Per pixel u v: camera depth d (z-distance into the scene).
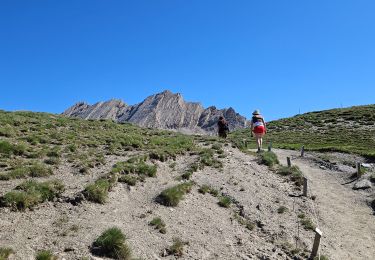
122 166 17.42
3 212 12.18
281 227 16.02
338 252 14.95
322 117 70.19
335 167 28.64
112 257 11.04
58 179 15.47
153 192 16.34
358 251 15.40
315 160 30.91
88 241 11.52
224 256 12.81
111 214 13.71
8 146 17.91
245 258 12.95
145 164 18.66
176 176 18.84
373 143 42.53
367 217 19.27
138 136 26.48
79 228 12.20
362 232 17.30
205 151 23.73
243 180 20.44
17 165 16.03
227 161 23.20
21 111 32.84
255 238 14.73
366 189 23.20
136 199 15.50
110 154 20.19
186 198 16.53
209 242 13.50
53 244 11.08
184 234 13.57
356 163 26.84
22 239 11.04
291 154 34.22
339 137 49.34
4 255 9.84
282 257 13.55
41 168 15.67
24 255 10.25
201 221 14.95
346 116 67.25
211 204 16.83
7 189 13.58
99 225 12.63
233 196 18.11
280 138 52.53
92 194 14.27
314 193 21.34
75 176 16.12
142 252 11.73
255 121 28.36
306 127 63.66
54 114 35.41
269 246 14.26
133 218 13.84
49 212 12.97
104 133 26.16
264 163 24.50
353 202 21.38
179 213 15.11
